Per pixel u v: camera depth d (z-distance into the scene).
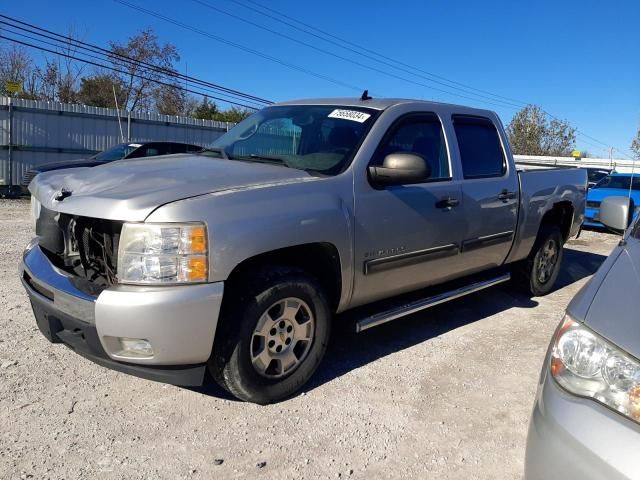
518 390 3.68
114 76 33.12
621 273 2.30
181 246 2.79
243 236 2.93
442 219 4.15
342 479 2.69
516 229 5.06
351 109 4.13
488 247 4.73
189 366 2.95
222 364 3.10
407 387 3.64
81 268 3.29
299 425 3.12
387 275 3.82
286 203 3.17
